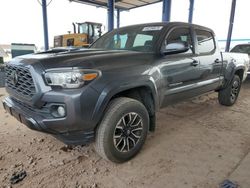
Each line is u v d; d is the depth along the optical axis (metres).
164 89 2.83
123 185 2.08
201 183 2.12
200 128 3.56
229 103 4.83
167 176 2.23
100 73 2.08
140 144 2.59
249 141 3.08
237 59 4.70
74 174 2.22
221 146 2.91
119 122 2.30
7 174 2.17
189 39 3.35
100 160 2.50
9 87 2.54
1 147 2.72
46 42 12.54
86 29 13.23
